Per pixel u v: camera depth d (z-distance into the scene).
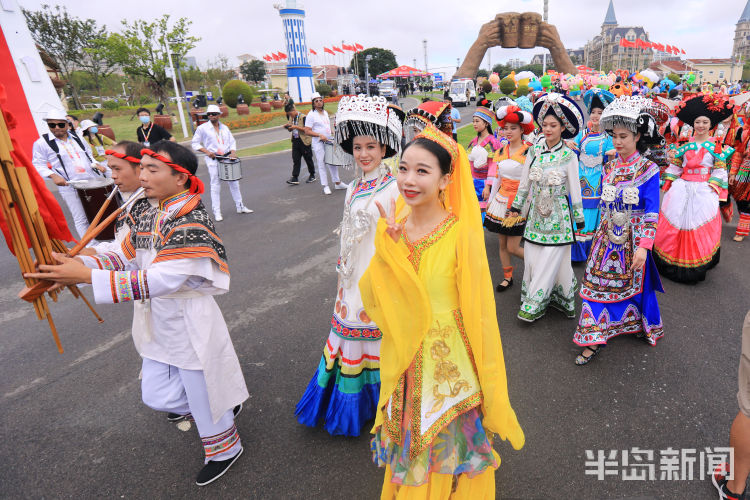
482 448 1.79
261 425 2.82
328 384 2.60
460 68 52.03
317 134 8.66
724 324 3.83
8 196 1.68
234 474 2.45
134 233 2.29
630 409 2.85
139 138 7.99
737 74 99.75
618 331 3.45
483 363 1.70
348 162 2.70
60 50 26.73
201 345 2.22
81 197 5.79
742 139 5.71
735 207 7.56
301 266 5.49
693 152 4.52
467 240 1.64
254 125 22.09
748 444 2.02
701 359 3.34
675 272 4.70
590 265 3.28
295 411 2.74
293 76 36.59
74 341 3.96
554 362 3.38
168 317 2.19
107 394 3.22
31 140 9.44
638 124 2.86
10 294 4.99
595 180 4.97
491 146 5.37
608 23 123.31
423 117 2.28
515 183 4.31
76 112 27.73
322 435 2.71
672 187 4.70
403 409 1.80
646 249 3.04
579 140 5.08
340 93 42.34
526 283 3.89
